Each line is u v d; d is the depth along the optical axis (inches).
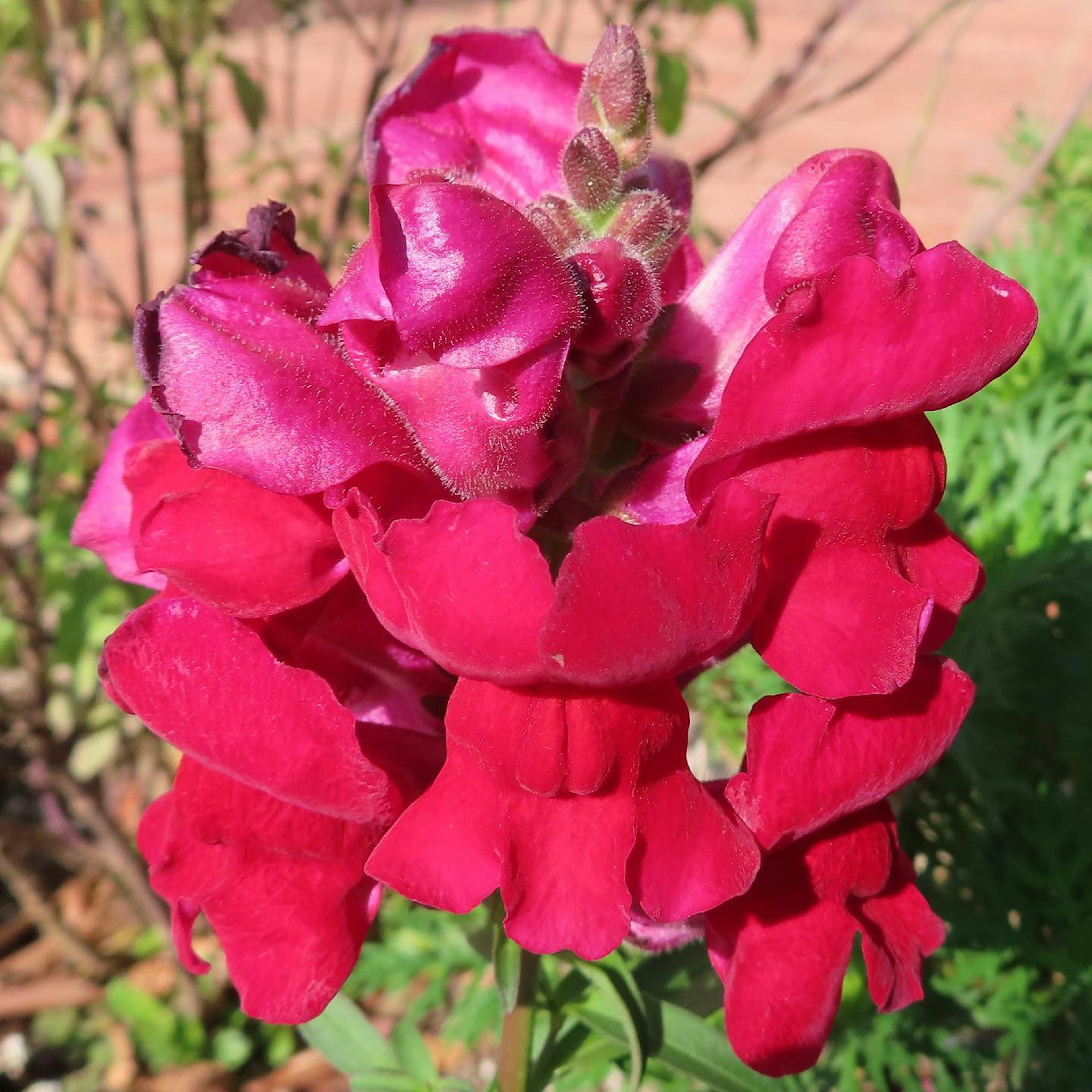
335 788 3.6
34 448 11.3
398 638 3.5
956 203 19.2
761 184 19.6
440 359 3.2
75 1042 10.9
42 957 11.5
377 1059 6.0
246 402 3.4
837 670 3.4
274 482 3.4
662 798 3.5
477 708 3.5
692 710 8.7
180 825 4.1
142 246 10.3
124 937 11.6
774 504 3.3
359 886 4.0
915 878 4.6
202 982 11.1
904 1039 7.3
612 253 3.5
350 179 10.1
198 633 3.7
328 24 26.1
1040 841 7.5
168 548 3.6
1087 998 7.3
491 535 3.1
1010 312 3.5
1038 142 11.5
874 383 3.3
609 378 3.8
